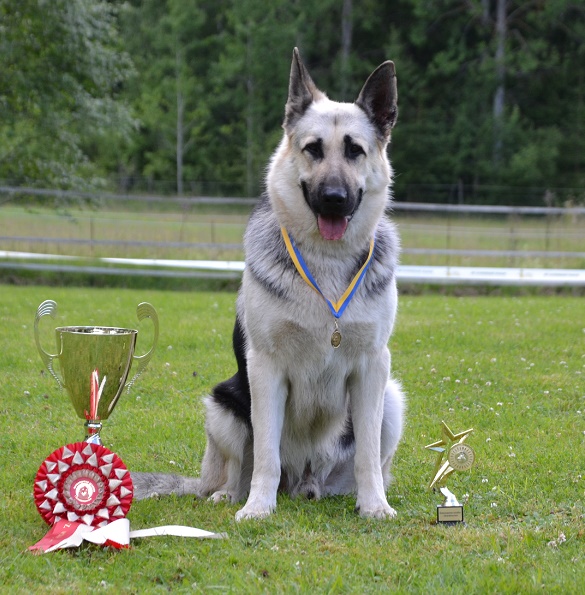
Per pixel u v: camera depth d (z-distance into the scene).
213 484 5.12
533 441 6.01
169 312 12.30
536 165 36.97
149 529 4.18
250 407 4.97
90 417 4.93
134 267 17.73
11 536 4.14
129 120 20.58
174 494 4.95
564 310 13.42
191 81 40.59
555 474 5.21
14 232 21.16
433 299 15.10
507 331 10.96
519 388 7.78
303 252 4.67
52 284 16.78
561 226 23.72
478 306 13.80
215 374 8.21
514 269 18.59
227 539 4.08
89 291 15.45
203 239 21.67
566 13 40.56
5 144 20.56
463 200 36.94
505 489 4.98
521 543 3.97
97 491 4.22
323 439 5.07
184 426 6.53
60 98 19.25
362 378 4.70
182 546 4.01
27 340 9.74
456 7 40.59
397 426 5.11
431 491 4.99
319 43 41.72
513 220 21.95
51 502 4.23
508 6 40.94
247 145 40.34
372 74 4.87
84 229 21.98
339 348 4.64
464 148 37.47
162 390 7.63
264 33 40.00
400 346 9.73
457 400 7.29
